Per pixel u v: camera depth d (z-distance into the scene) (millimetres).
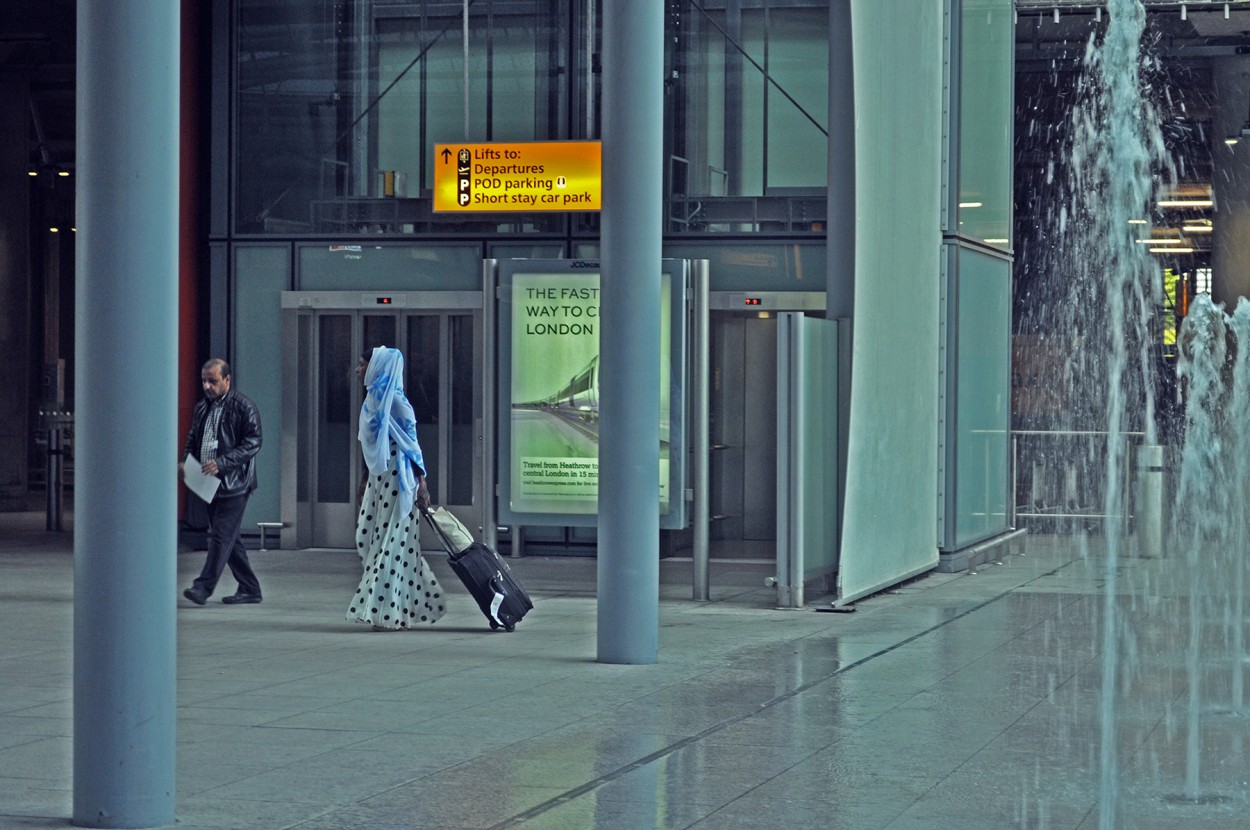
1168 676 19531
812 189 35469
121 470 11961
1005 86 37938
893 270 28812
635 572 20234
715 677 19188
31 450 82625
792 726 16078
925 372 31531
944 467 32844
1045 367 64125
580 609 26500
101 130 12047
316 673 19375
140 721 11898
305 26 36719
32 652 21109
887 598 28188
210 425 26781
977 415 34969
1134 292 71250
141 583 11953
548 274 27547
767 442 38281
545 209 35375
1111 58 60750
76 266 12164
